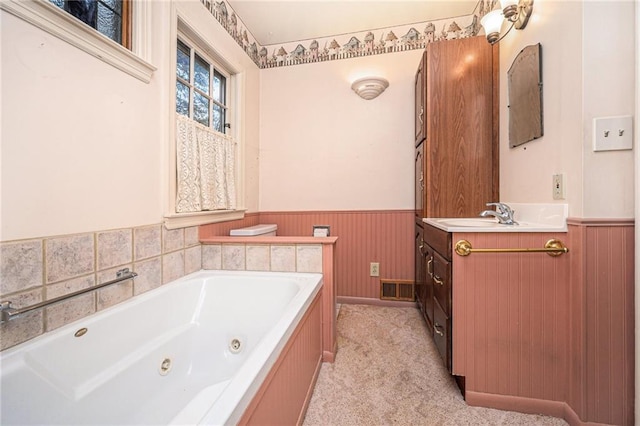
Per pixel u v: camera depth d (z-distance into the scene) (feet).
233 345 4.96
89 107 3.73
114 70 4.09
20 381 2.75
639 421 3.52
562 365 4.06
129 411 3.65
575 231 3.82
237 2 7.20
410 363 5.42
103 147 3.94
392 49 8.39
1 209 2.87
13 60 2.92
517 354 4.21
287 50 9.07
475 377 4.33
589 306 3.71
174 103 5.28
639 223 3.48
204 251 6.13
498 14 5.14
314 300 4.78
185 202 5.60
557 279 4.08
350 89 8.70
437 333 5.29
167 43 5.08
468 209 6.61
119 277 4.12
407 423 3.98
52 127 3.30
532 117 4.82
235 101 7.91
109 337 3.74
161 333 4.54
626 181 3.58
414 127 8.32
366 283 8.66
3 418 2.63
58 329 3.32
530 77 4.87
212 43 6.51
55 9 3.21
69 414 3.06
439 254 5.12
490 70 6.53
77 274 3.59
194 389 4.25
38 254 3.17
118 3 4.47
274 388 2.87
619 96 3.55
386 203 8.54
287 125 9.11
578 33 3.70
